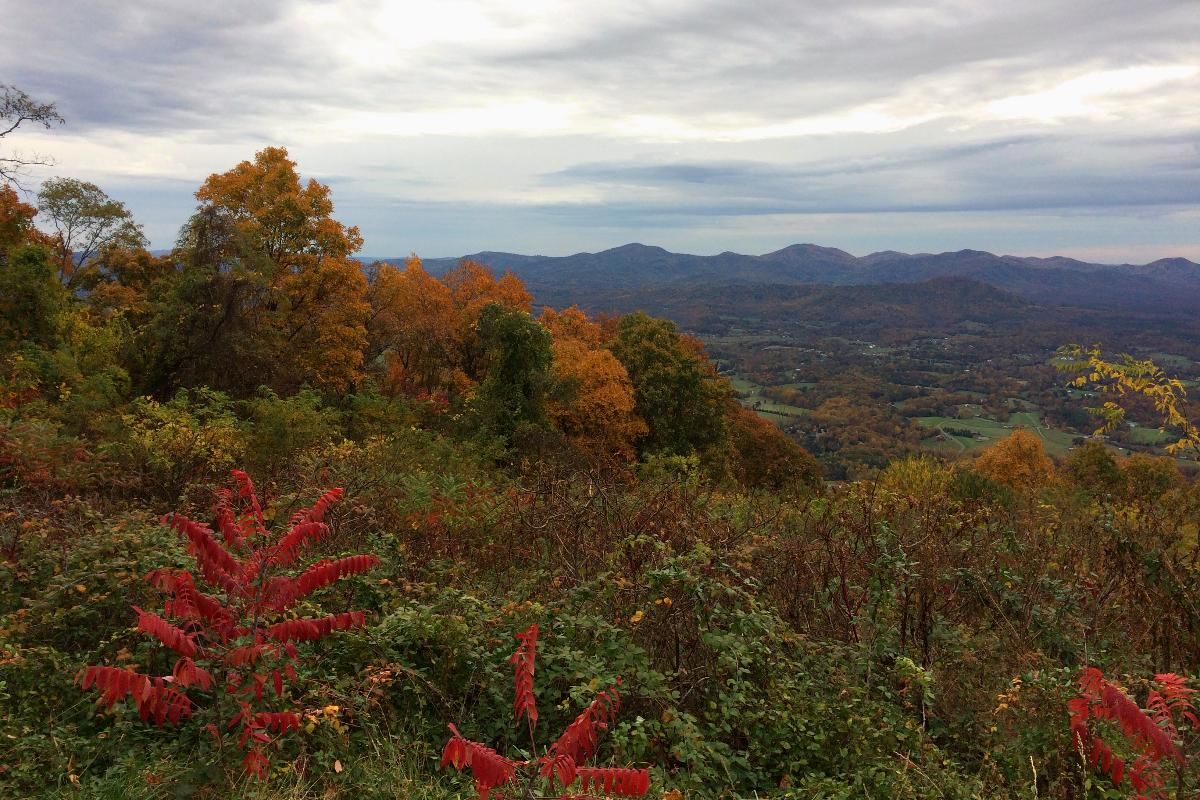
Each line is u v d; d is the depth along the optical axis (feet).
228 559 11.49
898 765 12.41
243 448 36.47
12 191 84.38
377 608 16.06
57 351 59.31
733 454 126.52
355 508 21.12
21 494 23.18
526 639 9.85
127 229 124.47
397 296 106.83
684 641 15.07
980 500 26.43
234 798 10.19
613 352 128.36
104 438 36.65
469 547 22.03
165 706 10.36
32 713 11.76
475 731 12.72
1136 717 9.78
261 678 11.03
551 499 24.71
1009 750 13.07
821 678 14.93
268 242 85.56
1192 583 17.58
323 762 11.20
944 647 16.65
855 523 21.31
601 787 8.87
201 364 68.13
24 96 65.98
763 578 18.94
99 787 10.19
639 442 115.96
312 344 86.94
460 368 117.50
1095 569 19.98
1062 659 16.92
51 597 14.12
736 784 12.15
